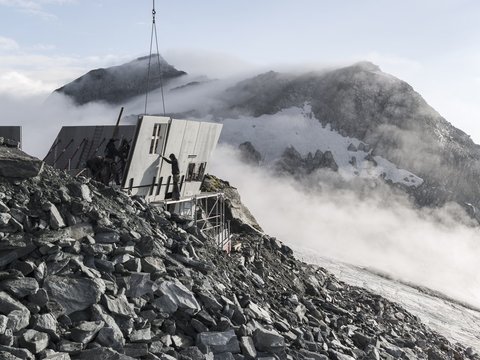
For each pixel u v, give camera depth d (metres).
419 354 29.53
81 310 13.24
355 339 25.55
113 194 20.05
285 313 22.22
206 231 32.22
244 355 15.48
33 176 16.45
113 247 16.25
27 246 13.92
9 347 10.69
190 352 14.17
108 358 11.98
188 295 16.14
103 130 29.61
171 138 26.95
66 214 16.25
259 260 32.00
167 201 27.34
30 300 12.52
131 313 14.16
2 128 22.38
